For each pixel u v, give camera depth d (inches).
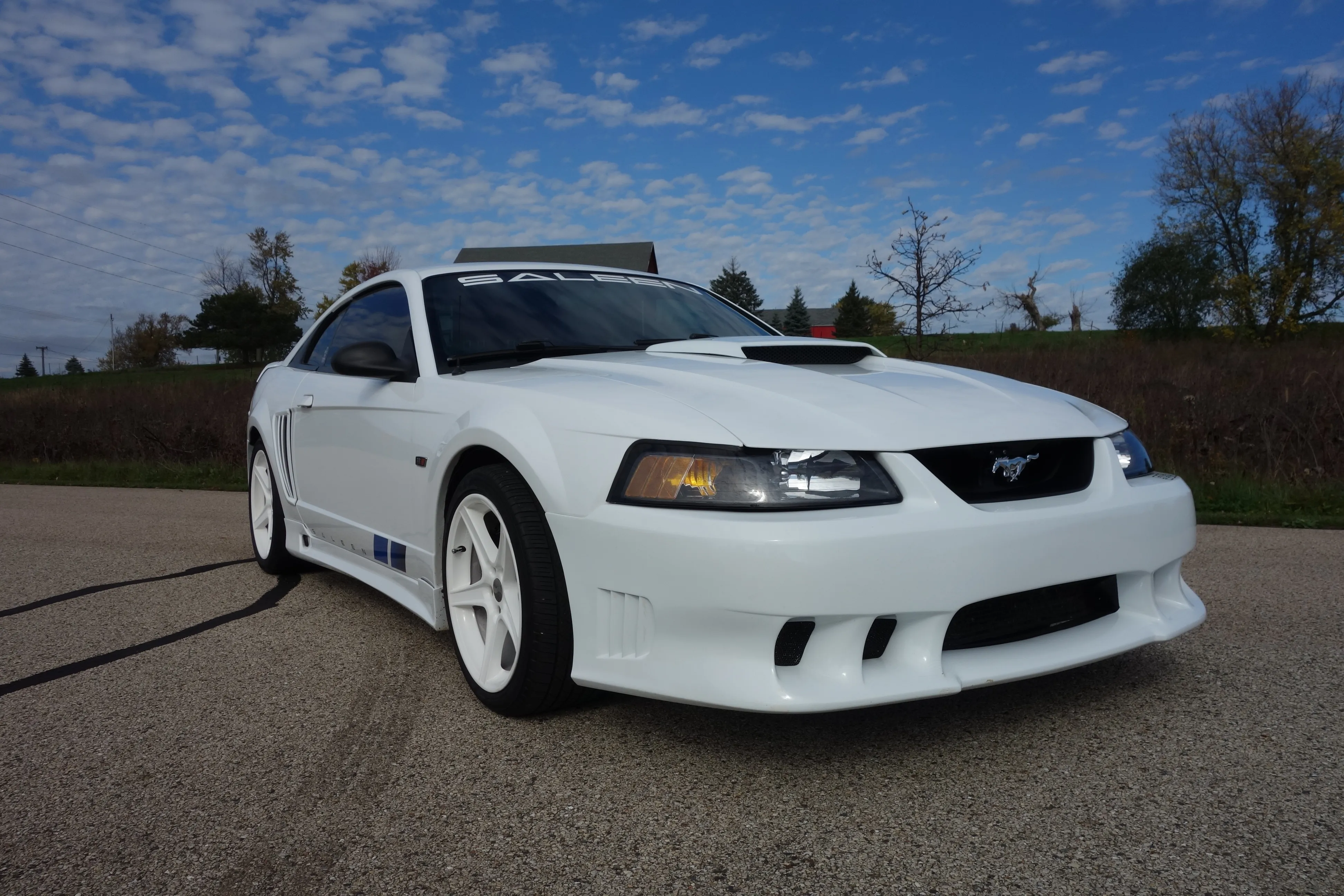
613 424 80.8
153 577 166.1
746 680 71.3
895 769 77.4
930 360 385.1
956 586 73.3
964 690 88.0
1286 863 60.7
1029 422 84.0
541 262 138.2
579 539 80.0
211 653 116.9
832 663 72.1
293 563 160.7
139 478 377.7
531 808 72.1
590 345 115.2
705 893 59.5
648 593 75.1
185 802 75.0
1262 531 194.5
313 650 116.9
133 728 91.7
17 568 178.1
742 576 70.4
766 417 77.9
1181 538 89.2
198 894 60.9
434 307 118.3
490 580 94.3
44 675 109.7
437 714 93.1
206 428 439.5
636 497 76.5
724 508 72.6
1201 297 1518.2
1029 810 69.4
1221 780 73.5
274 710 95.7
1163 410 318.7
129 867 64.7
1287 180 1418.6
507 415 90.1
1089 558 80.4
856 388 87.2
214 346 2544.3
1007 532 75.5
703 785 75.4
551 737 86.1
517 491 87.4
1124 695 93.4
